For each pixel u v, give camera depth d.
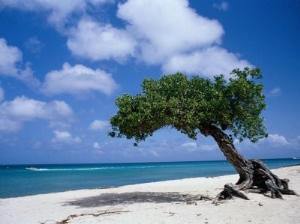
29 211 16.06
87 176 59.91
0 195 28.14
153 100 16.12
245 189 17.30
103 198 19.55
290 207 13.84
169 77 17.56
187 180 31.58
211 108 16.52
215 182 28.03
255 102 17.41
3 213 15.79
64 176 61.59
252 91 16.84
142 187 25.66
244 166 17.86
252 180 17.62
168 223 11.55
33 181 46.97
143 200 17.84
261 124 17.41
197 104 16.19
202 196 17.42
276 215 12.44
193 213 12.96
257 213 12.82
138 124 16.19
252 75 17.39
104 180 46.91
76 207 16.58
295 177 25.41
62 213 14.96
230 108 17.33
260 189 17.33
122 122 16.06
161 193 20.91
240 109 16.88
